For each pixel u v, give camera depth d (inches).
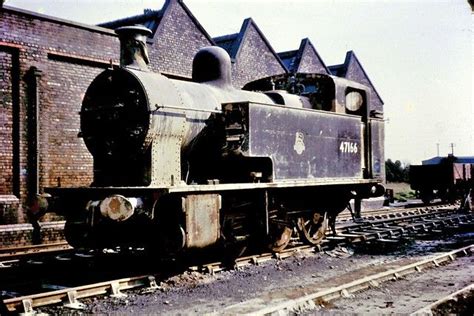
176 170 300.7
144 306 235.1
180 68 585.3
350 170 424.8
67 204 308.7
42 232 430.9
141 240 300.2
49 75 445.7
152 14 577.6
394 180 1860.2
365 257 380.2
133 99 291.1
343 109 430.0
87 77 477.4
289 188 378.9
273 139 340.8
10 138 421.7
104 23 642.2
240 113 323.0
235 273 311.3
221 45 716.7
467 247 399.9
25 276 295.6
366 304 239.1
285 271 322.0
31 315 215.8
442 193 981.8
